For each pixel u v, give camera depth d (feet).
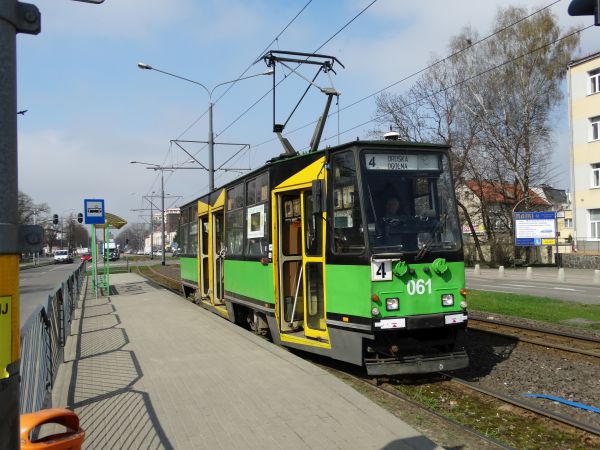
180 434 15.69
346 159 24.14
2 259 5.89
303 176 26.84
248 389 20.21
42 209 303.89
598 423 19.25
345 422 16.37
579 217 124.36
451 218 24.61
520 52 116.26
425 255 23.22
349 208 23.75
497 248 123.65
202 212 48.88
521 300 53.83
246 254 33.73
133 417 17.33
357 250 23.09
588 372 25.82
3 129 6.02
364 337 22.63
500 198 136.87
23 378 15.75
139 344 30.17
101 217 64.80
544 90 117.91
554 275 95.09
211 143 77.41
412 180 24.25
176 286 83.30
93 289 65.31
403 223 23.58
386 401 21.48
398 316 22.57
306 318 27.20
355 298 23.09
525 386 23.88
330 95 37.14
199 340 30.76
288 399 18.81
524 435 17.94
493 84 118.01
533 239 107.55
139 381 21.88
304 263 27.27
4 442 5.81
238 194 35.99
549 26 115.24
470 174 129.18
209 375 22.52
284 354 26.27
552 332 34.04
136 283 81.97
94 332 35.17
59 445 9.11
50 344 23.09
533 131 119.75
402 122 125.90
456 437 17.46
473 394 22.45
